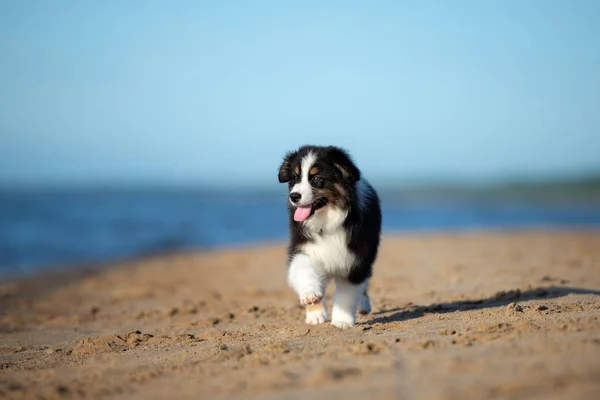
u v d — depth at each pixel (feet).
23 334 34.12
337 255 26.48
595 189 392.68
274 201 339.16
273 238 114.42
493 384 14.92
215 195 484.33
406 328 24.72
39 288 58.85
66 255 93.50
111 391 17.74
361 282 27.09
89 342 26.37
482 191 436.35
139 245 105.60
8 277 69.00
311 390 15.75
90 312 41.98
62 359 24.11
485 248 67.87
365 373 16.75
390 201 338.13
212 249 91.15
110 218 179.63
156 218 179.01
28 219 173.88
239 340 25.68
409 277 47.67
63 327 36.17
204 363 20.43
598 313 24.11
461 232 98.99
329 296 40.09
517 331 20.36
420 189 494.59
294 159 27.63
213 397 16.15
